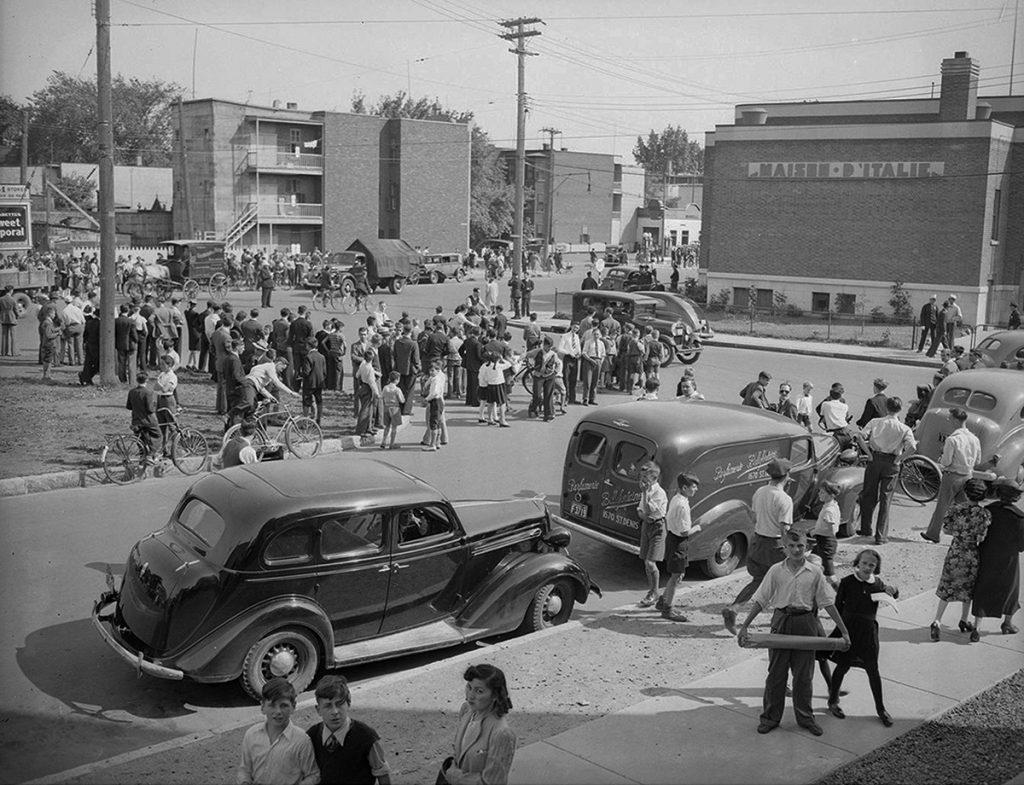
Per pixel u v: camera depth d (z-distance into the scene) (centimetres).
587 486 1299
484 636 997
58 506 1435
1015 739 789
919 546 1378
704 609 1126
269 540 865
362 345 2191
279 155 6112
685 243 10419
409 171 6706
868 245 4275
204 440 1677
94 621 913
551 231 9156
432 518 982
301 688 881
